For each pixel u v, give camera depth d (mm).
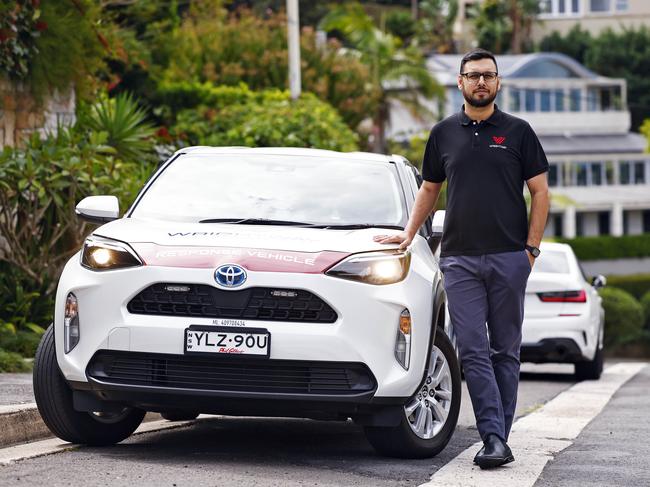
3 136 15383
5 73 15203
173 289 7527
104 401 7793
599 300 18531
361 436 9352
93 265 7754
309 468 7566
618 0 88438
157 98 27547
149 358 7527
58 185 13828
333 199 8766
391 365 7574
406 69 46875
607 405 12875
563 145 73062
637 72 82625
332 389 7461
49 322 14289
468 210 7953
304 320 7461
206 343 7406
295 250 7637
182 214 8625
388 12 82000
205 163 9195
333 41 33188
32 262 14195
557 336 16812
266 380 7461
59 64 16000
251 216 8555
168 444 8570
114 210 8703
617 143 74688
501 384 8070
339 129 25484
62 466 7383
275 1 64188
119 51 19344
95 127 16594
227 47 30906
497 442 7730
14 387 10242
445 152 8047
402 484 7098
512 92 72312
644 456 8539
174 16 30531
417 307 7750
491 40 88375
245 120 24859
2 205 13727
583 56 85562
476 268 7957
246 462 7730
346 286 7484
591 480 7449
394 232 8273
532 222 7996
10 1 14930
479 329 7934
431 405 8250
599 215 76000
